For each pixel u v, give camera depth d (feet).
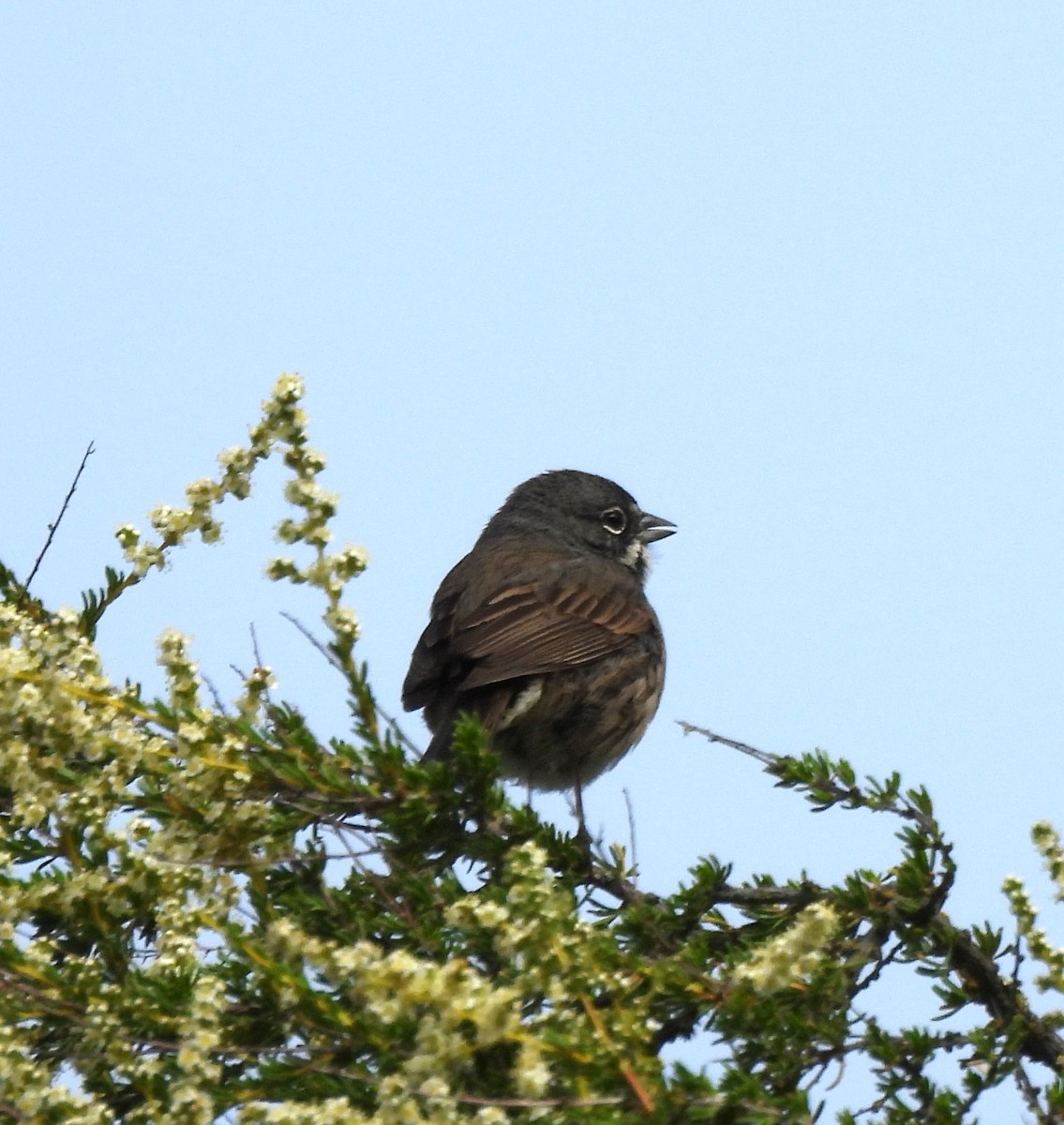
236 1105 24.98
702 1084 22.49
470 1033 22.58
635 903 33.55
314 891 32.04
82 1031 26.30
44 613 37.68
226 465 33.19
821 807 34.12
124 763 29.66
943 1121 26.35
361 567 32.63
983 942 31.71
